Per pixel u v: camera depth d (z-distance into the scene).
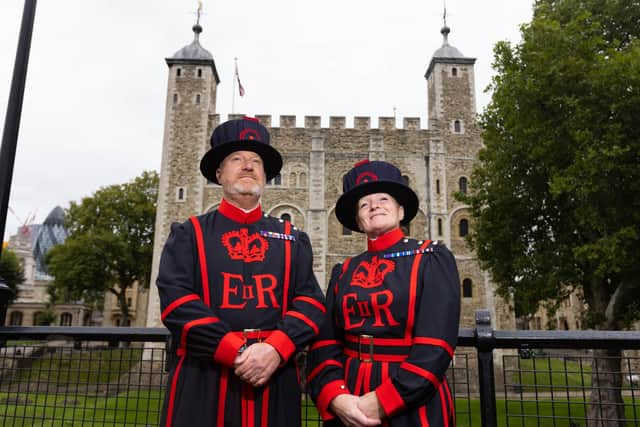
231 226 3.21
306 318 2.90
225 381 2.74
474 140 29.12
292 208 28.02
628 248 11.88
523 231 14.67
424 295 2.89
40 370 3.82
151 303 26.02
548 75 12.25
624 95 11.36
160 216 27.47
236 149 3.39
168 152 28.39
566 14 14.95
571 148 12.29
